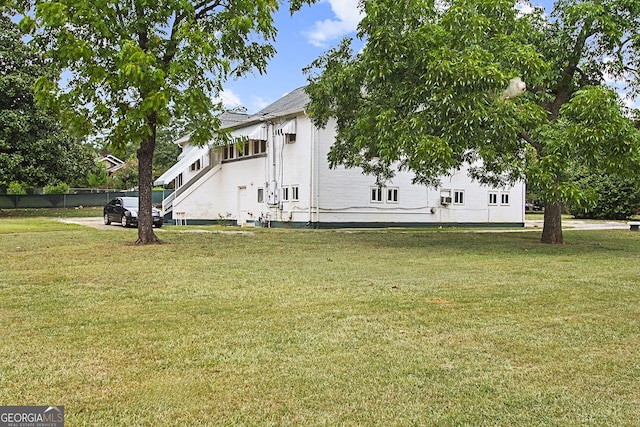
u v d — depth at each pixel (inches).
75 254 487.8
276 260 458.3
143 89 514.9
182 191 1172.5
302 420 134.7
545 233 658.8
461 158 642.8
